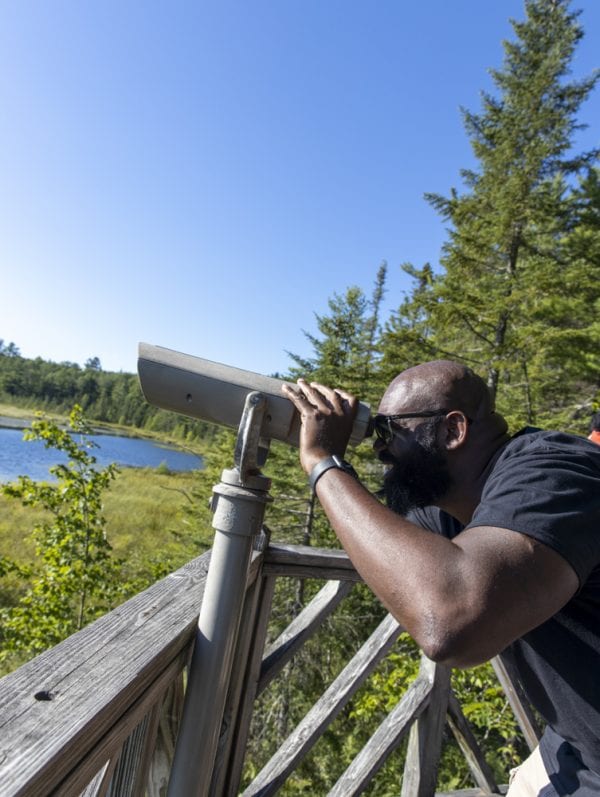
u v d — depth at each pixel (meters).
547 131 8.44
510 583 0.77
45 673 0.71
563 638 0.95
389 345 8.11
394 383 1.21
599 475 0.93
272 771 1.64
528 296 7.37
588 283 7.25
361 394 9.14
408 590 0.80
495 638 0.76
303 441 1.06
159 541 18.67
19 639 6.91
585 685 0.95
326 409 1.08
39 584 7.07
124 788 0.86
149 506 23.11
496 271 8.80
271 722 7.75
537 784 1.35
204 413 1.15
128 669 0.75
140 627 0.92
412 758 1.86
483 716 3.92
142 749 0.90
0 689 0.66
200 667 0.99
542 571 0.79
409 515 1.54
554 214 8.03
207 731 0.99
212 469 12.57
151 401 1.17
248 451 1.04
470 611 0.75
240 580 1.02
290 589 9.10
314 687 8.11
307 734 1.68
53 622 6.89
